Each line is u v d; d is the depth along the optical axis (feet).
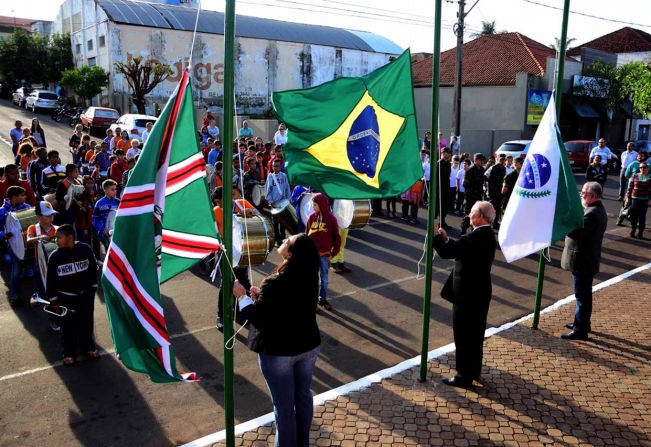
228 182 12.73
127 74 106.63
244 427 16.49
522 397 18.28
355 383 19.22
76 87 117.60
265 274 33.01
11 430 16.38
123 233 12.52
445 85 114.73
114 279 12.53
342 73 148.56
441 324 25.21
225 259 13.07
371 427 16.46
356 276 32.63
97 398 18.37
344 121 16.83
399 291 29.91
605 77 116.67
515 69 112.16
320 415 17.12
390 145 17.34
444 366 20.62
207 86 125.70
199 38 123.24
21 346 22.27
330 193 16.85
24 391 18.70
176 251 13.88
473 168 44.52
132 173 12.68
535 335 23.56
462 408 17.56
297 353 13.32
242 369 20.54
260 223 23.80
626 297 28.76
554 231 20.30
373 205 51.96
